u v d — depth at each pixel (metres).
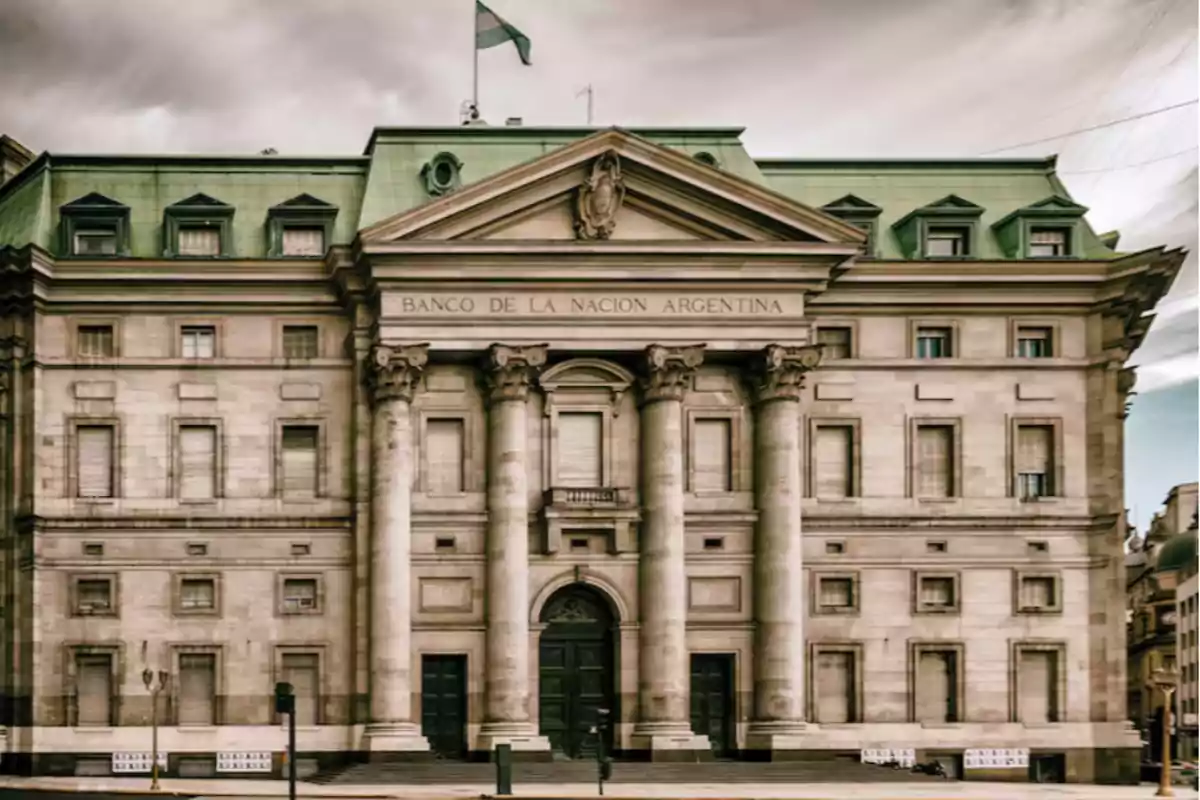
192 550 69.50
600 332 68.88
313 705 69.12
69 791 58.91
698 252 68.56
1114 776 70.81
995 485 71.88
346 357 70.75
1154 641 120.81
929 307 72.12
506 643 67.88
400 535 68.00
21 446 69.69
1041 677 71.69
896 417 71.81
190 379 70.25
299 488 70.25
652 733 67.88
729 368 71.06
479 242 67.81
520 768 64.88
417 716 68.44
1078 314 72.75
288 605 69.56
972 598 71.50
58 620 69.00
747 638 69.94
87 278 69.75
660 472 68.94
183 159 73.19
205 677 69.38
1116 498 72.06
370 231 67.06
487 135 73.12
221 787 61.38
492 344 68.38
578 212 68.88
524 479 68.88
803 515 70.88
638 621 69.38
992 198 75.44
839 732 70.19
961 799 55.91
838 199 73.75
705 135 74.12
